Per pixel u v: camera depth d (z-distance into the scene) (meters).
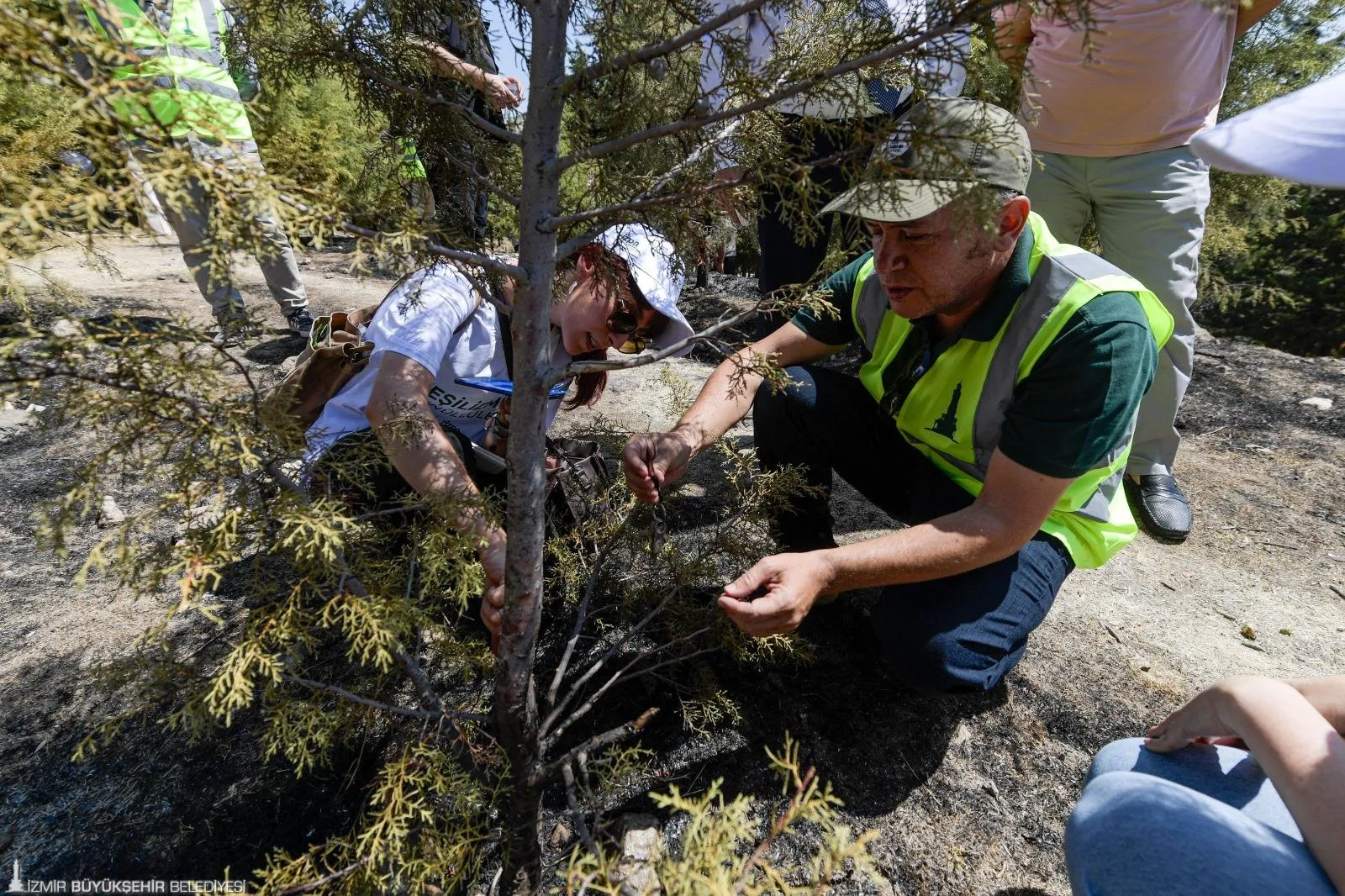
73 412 0.79
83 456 2.69
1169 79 2.06
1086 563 1.71
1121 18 2.01
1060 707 1.81
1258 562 2.47
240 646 0.88
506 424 1.79
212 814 1.49
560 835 1.48
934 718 1.76
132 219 0.65
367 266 0.74
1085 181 2.33
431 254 0.86
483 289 0.95
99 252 0.68
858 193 0.85
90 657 1.82
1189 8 1.97
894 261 1.37
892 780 1.61
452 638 1.27
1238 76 4.46
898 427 1.86
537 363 0.94
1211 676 1.93
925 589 1.58
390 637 0.91
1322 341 8.15
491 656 1.29
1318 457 3.22
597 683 1.78
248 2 0.95
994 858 1.46
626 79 1.05
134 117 0.62
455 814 1.20
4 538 2.24
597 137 1.13
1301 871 0.92
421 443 1.26
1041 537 1.64
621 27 0.94
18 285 0.70
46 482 2.52
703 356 3.99
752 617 1.27
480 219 1.29
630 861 1.35
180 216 0.68
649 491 1.58
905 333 1.74
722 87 0.95
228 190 0.64
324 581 1.00
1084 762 1.67
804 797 0.75
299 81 1.04
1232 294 7.30
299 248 0.70
